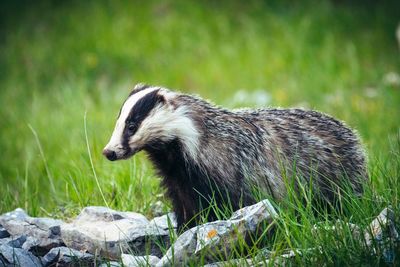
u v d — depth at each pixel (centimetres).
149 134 995
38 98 2097
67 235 971
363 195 997
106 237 959
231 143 1000
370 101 1833
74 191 1188
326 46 2159
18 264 917
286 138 1041
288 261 833
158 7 2470
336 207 1000
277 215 891
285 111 1079
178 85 2130
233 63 2172
